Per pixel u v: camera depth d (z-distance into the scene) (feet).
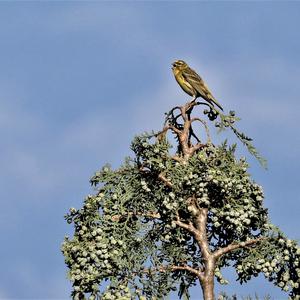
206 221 55.62
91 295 52.60
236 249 55.98
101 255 52.49
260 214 56.54
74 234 54.54
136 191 55.06
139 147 55.62
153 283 53.06
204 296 54.39
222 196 55.67
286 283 54.39
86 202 54.85
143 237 53.88
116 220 54.19
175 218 55.52
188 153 58.34
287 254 54.19
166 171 54.85
